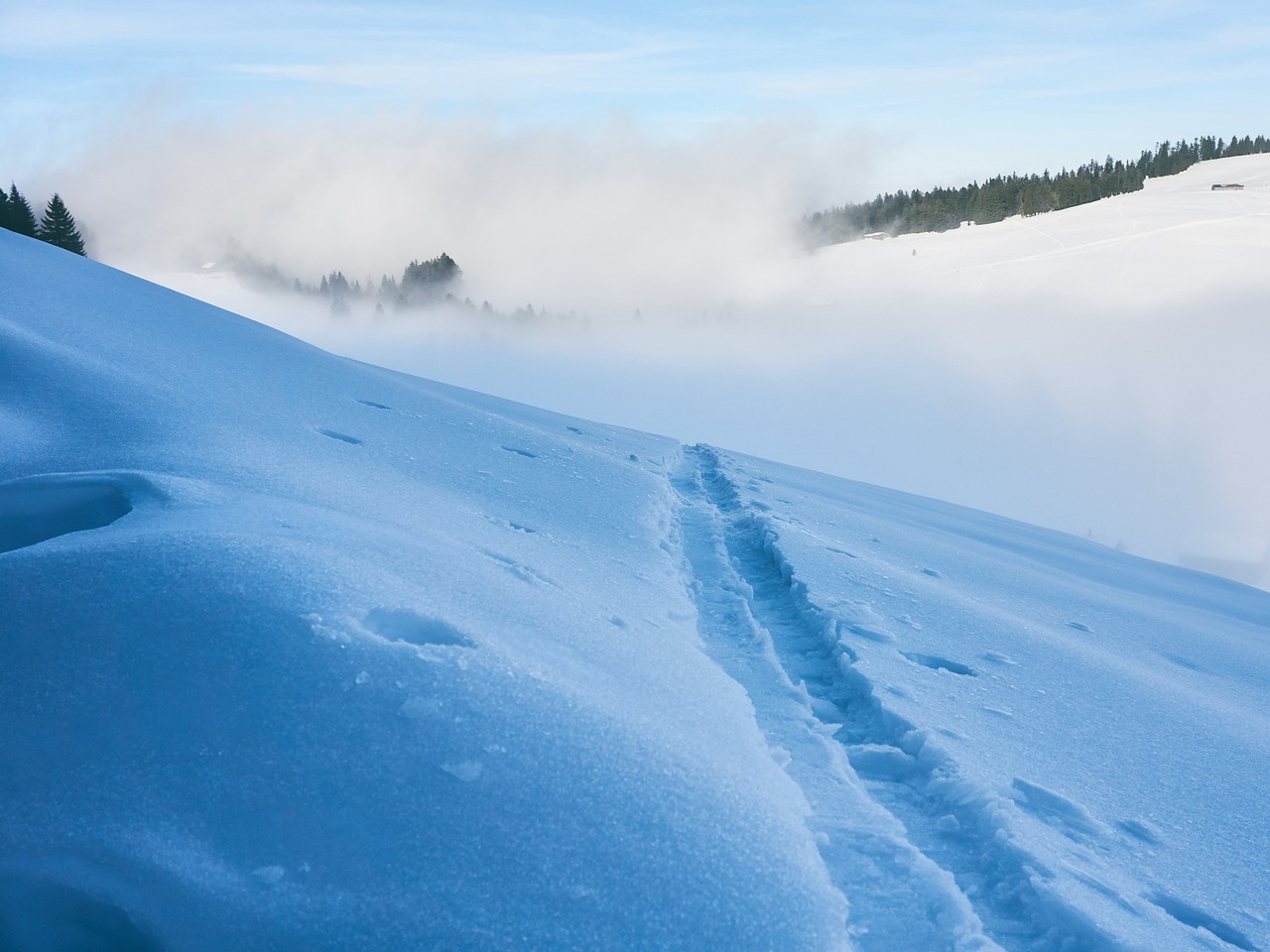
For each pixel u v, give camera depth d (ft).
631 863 6.03
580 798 6.43
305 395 19.30
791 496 27.32
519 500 16.56
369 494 12.98
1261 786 10.55
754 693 11.00
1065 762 10.35
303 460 13.70
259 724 6.46
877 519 27.45
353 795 6.08
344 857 5.72
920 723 10.41
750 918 5.86
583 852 6.02
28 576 7.74
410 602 8.25
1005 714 11.50
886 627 14.20
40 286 19.83
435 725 6.70
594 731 7.15
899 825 8.26
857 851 7.72
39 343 15.35
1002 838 8.16
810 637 13.83
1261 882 8.30
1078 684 13.39
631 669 9.23
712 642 12.86
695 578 16.11
